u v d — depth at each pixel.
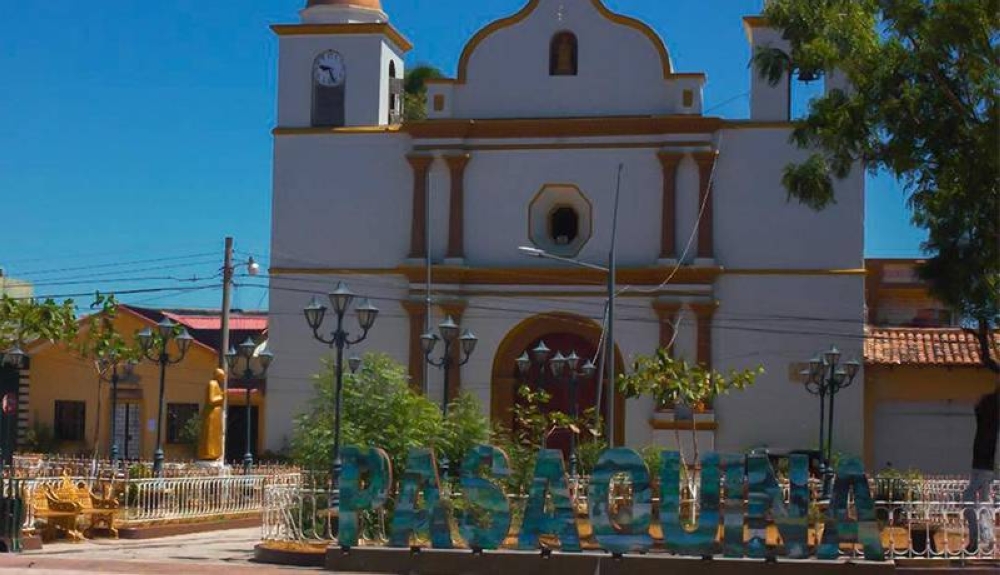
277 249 44.59
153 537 28.25
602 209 43.12
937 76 23.69
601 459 21.33
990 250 23.67
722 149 42.69
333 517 24.39
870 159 24.84
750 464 20.88
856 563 20.36
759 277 42.12
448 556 21.50
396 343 43.72
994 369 24.41
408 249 43.97
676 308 42.09
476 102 44.28
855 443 41.22
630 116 42.97
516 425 43.09
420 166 44.00
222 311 41.66
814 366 35.38
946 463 41.66
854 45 24.55
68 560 22.53
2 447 24.66
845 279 41.78
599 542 21.12
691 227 42.53
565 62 43.94
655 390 35.75
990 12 22.89
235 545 26.80
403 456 26.12
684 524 25.47
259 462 43.28
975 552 21.28
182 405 50.03
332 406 27.56
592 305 43.00
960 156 23.48
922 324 48.06
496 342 43.38
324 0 45.84
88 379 50.84
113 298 38.78
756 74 42.56
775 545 20.89
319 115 45.34
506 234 43.72
